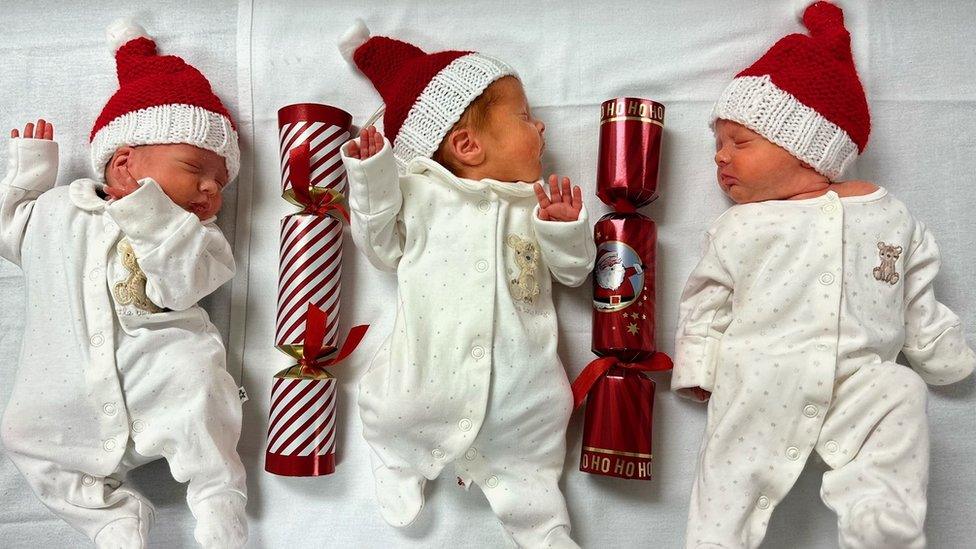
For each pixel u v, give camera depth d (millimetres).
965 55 1601
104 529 1359
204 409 1395
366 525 1503
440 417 1343
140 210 1348
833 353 1304
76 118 1663
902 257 1385
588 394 1463
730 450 1320
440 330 1368
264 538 1509
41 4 1697
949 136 1580
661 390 1524
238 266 1608
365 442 1539
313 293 1493
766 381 1320
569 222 1339
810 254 1357
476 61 1453
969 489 1464
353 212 1380
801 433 1307
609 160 1470
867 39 1611
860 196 1402
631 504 1487
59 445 1379
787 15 1619
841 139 1396
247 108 1655
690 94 1612
